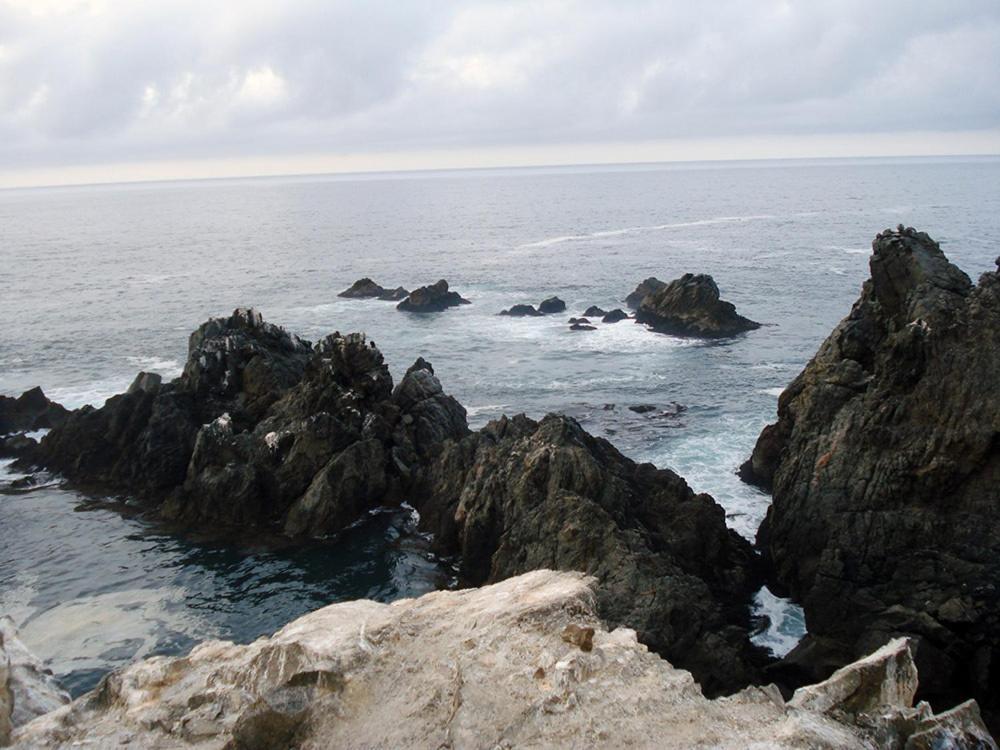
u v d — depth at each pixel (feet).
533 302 305.94
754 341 229.25
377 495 131.64
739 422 162.20
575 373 204.95
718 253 414.62
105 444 149.38
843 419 104.63
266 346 163.32
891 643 37.78
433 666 39.24
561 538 96.94
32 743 38.06
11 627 47.29
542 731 33.17
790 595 103.65
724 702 34.94
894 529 94.17
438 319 279.28
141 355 233.96
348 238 572.10
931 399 96.32
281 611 105.50
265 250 505.66
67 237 638.94
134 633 100.42
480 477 117.50
